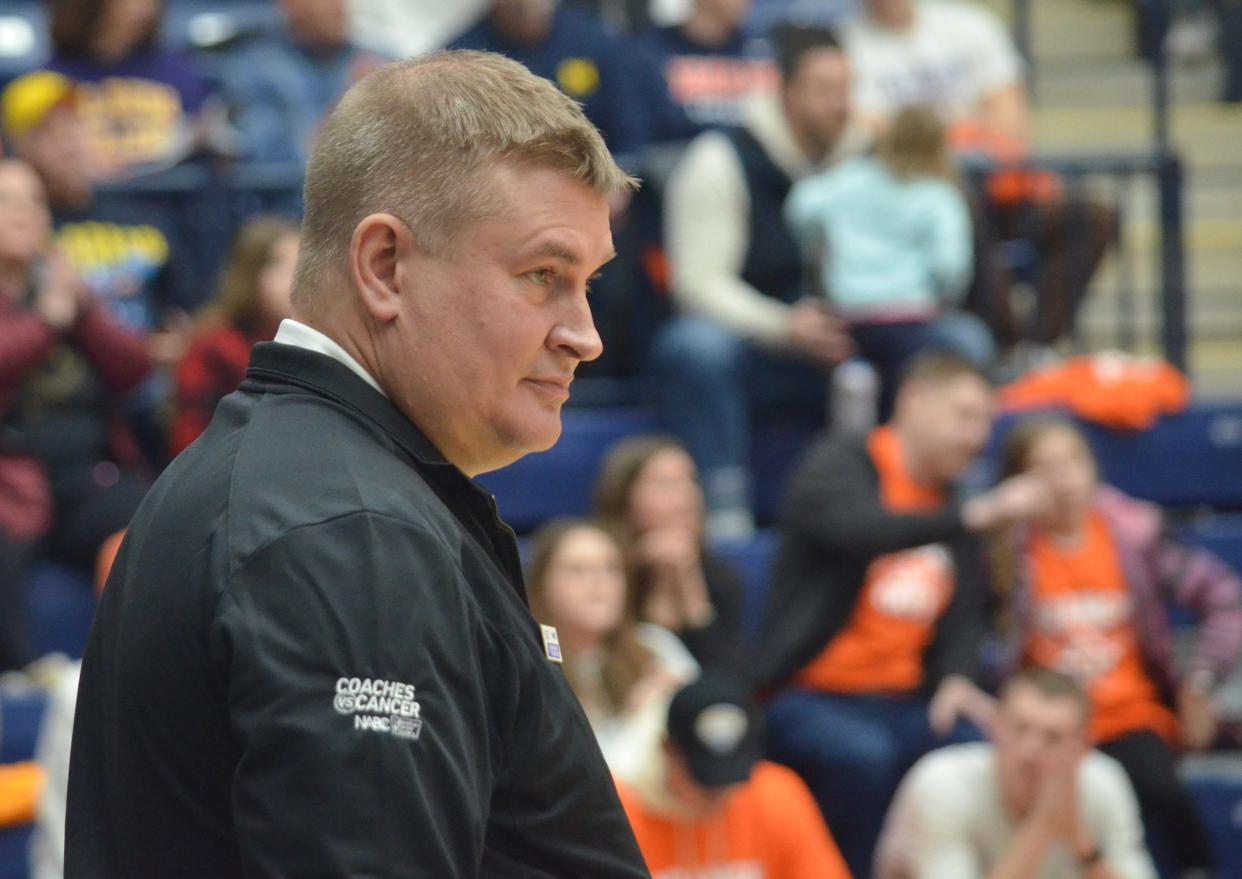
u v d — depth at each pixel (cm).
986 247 1892
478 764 402
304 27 1933
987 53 2194
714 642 1473
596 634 1350
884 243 1800
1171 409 1922
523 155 435
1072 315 2027
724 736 1152
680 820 1172
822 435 1855
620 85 1984
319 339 446
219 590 400
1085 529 1599
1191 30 2739
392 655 390
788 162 1825
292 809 374
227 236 1770
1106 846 1355
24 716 1398
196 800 414
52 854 1025
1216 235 2488
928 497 1584
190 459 446
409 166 436
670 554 1461
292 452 423
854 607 1513
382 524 406
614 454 1487
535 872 429
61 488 1573
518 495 1812
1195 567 1641
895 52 2152
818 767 1490
